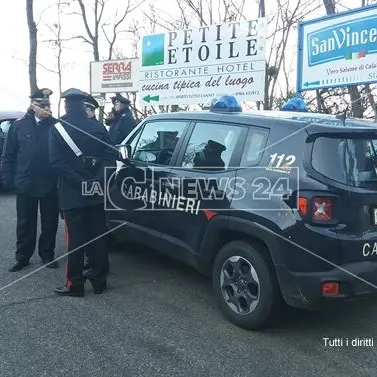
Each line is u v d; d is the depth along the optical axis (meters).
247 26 7.91
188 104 8.88
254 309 3.83
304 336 3.86
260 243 3.83
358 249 3.48
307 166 3.56
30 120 5.29
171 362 3.42
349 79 6.75
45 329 3.90
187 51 8.66
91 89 11.20
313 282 3.47
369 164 3.67
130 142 5.49
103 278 4.72
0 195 10.26
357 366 3.42
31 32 15.51
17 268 5.33
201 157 4.41
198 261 4.32
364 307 4.46
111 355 3.51
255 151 3.94
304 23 7.27
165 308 4.36
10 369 3.30
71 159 4.48
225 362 3.44
